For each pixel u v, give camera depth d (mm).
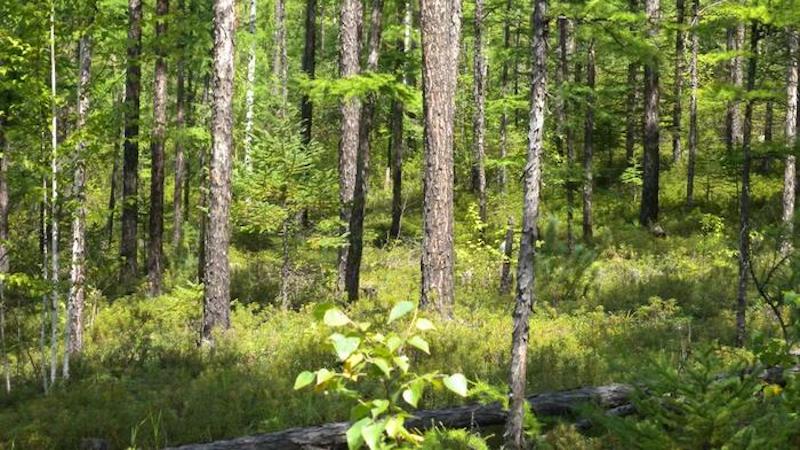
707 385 4328
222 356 10523
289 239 15789
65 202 9500
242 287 16422
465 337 10539
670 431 4598
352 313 13016
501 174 28031
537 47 5676
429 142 12367
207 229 12039
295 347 10492
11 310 13938
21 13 9141
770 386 5109
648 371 4602
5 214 14227
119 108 12203
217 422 7242
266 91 25219
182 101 21828
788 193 18500
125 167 18656
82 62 10359
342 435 6332
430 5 12250
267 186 14008
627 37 6008
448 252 12367
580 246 14367
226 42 11922
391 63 22031
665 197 26734
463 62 33344
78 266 10273
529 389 7836
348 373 2496
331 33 33750
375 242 24531
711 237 20984
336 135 34812
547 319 12398
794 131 17062
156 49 15344
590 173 21578
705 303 13281
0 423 7477
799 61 10719
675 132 28719
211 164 11969
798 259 9039
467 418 6723
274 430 6969
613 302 13891
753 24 9789
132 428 6996
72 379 9680
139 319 14414
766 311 12031
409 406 7090
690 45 28000
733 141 30609
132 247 18719
